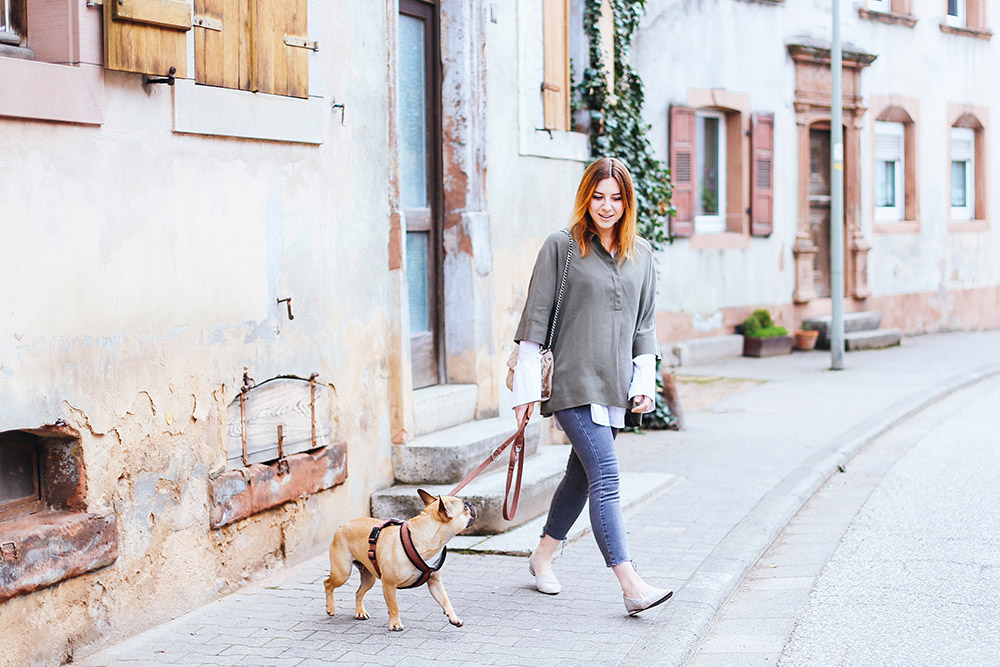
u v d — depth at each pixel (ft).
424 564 15.74
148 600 16.12
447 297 25.91
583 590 18.20
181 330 16.56
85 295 14.80
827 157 64.18
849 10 63.16
